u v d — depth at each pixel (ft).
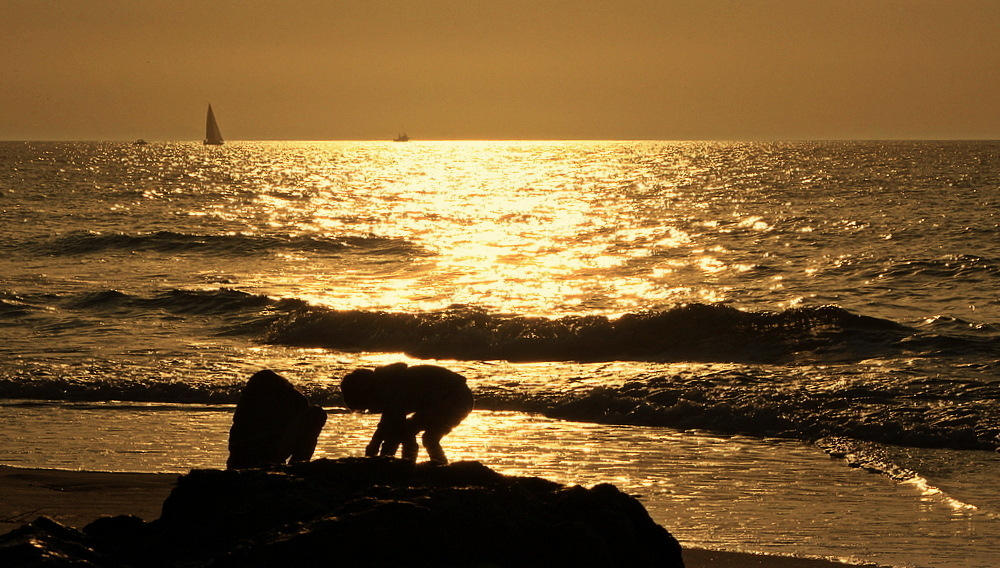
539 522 57.57
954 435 143.95
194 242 454.81
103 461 129.08
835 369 195.93
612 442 145.48
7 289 321.11
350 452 133.69
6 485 113.91
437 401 85.51
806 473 126.72
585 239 488.85
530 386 184.65
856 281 340.59
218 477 62.54
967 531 98.94
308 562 54.03
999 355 202.49
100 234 476.13
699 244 460.55
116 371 197.06
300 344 239.91
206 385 183.42
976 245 434.30
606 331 231.50
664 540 61.93
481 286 336.90
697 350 221.25
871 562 88.12
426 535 55.62
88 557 57.21
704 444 145.07
